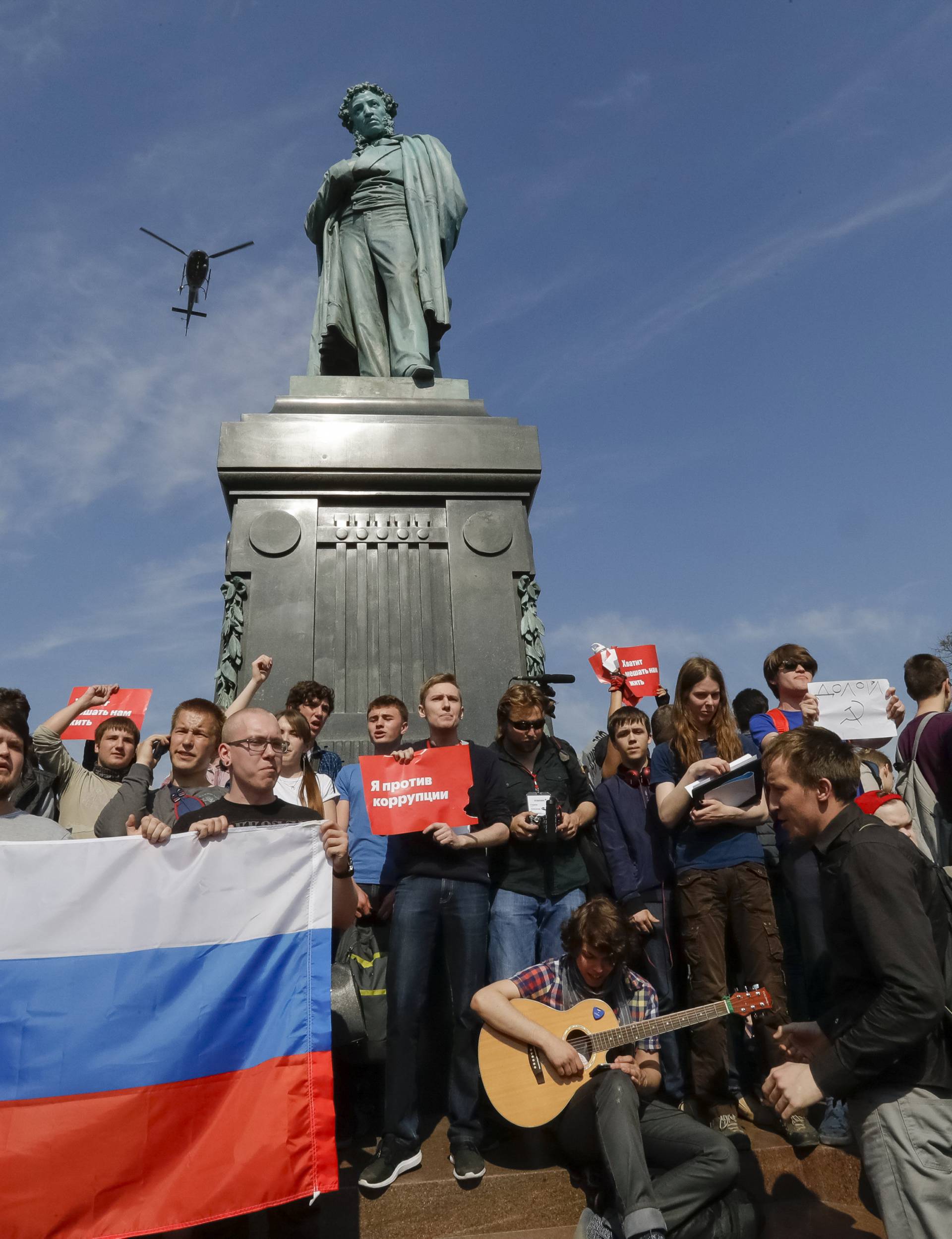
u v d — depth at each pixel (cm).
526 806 502
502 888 486
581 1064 389
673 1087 465
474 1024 425
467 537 786
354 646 746
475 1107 416
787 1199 416
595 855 520
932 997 271
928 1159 280
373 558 775
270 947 360
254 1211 327
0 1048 323
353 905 397
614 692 720
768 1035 420
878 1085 290
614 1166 356
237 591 748
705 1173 362
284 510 777
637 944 438
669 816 475
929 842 539
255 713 394
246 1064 343
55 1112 321
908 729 573
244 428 789
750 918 464
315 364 995
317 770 587
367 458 789
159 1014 339
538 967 421
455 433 812
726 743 493
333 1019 427
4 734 375
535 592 784
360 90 1055
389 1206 392
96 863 350
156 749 475
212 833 364
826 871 307
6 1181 311
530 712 511
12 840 363
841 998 309
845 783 310
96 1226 312
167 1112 329
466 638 753
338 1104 443
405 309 921
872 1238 383
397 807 452
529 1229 391
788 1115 284
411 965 429
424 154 991
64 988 335
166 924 350
